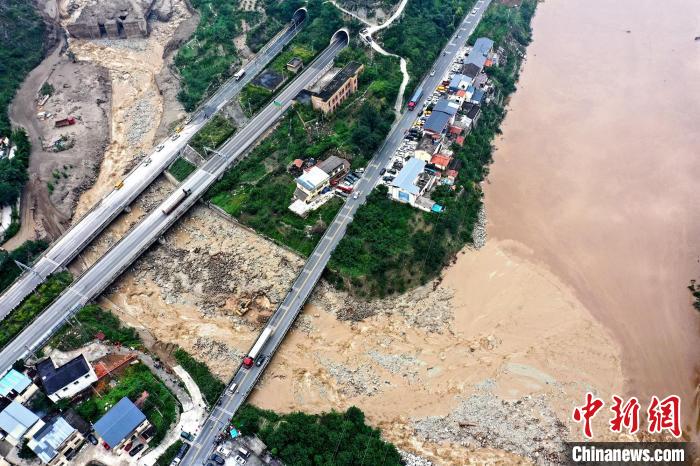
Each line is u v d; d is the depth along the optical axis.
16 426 84.00
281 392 101.50
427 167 134.25
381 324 112.44
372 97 151.38
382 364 106.12
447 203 126.75
